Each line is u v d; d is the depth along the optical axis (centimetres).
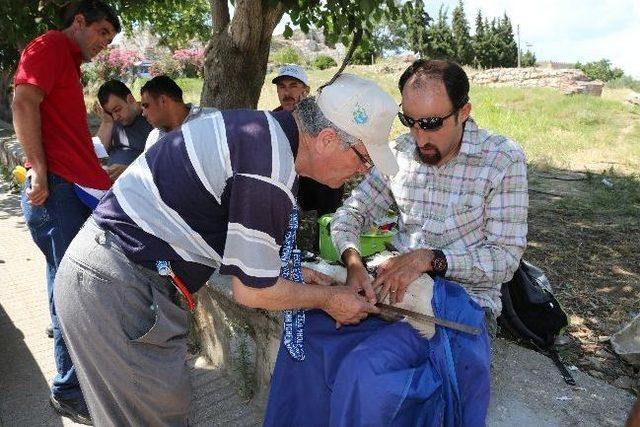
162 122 360
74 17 271
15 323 373
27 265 482
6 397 294
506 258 223
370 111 156
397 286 209
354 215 257
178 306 187
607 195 675
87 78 1848
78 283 175
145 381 183
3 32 588
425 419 181
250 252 157
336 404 185
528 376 252
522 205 227
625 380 276
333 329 208
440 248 239
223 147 159
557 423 221
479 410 190
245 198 154
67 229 267
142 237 170
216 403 287
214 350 320
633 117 1434
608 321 348
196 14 914
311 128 161
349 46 505
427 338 196
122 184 176
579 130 1227
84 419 270
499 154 227
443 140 218
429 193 241
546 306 279
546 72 2134
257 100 542
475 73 2253
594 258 464
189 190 163
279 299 169
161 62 2234
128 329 177
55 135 261
